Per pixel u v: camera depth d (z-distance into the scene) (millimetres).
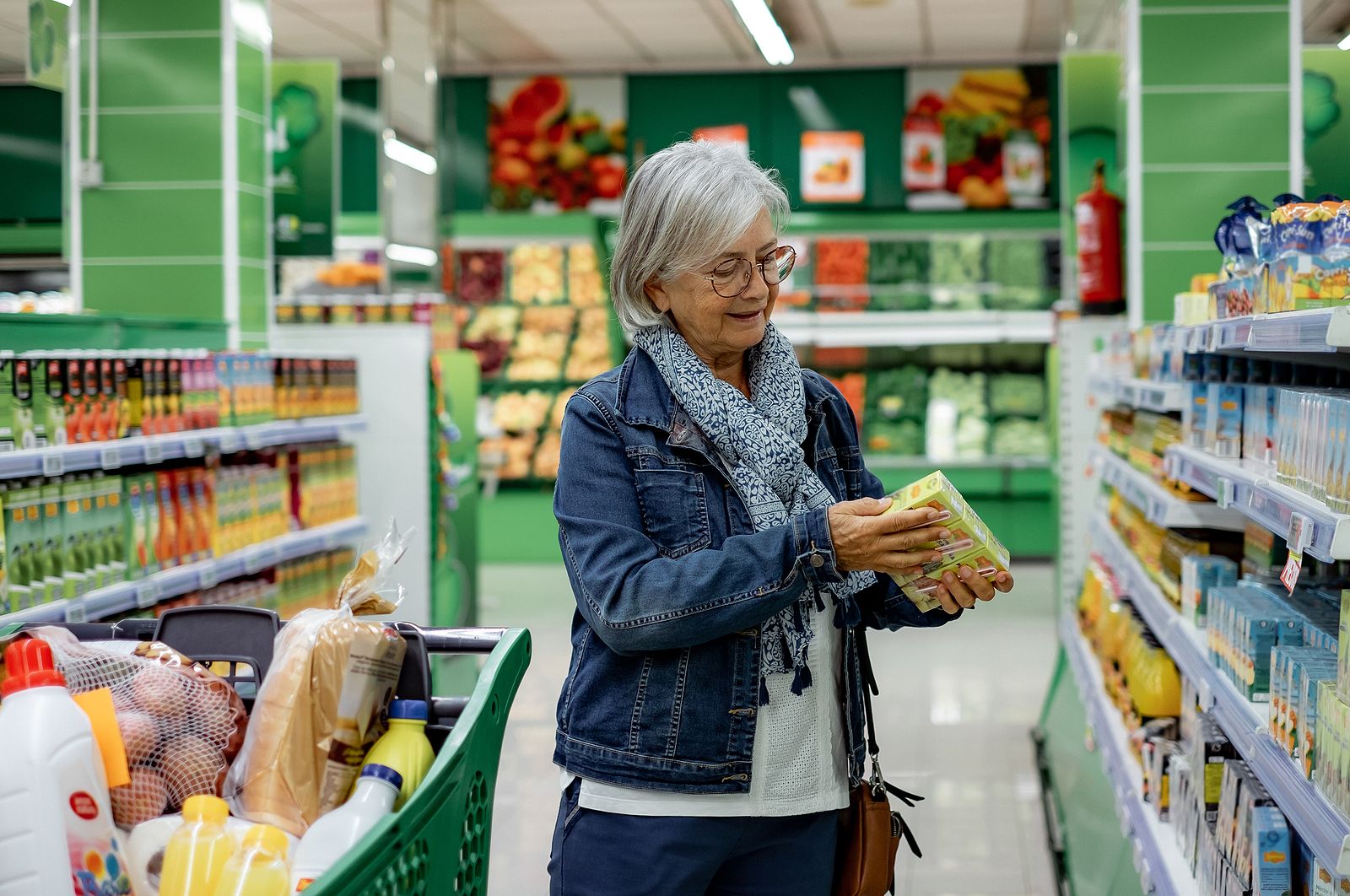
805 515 1604
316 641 1625
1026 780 4871
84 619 3492
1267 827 2221
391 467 6215
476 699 1687
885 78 11562
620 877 1710
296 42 10961
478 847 1702
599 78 11867
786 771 1731
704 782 1683
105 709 1550
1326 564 2959
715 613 1576
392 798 1535
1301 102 5027
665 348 1731
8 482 3383
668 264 1696
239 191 5750
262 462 5066
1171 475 3217
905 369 10938
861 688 1846
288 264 9891
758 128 11727
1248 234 2873
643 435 1710
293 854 1545
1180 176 5066
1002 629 7773
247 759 1610
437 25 8531
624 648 1628
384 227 7672
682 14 10195
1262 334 2172
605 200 11922
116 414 3795
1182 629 3123
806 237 11188
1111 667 4172
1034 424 10664
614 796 1705
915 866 4027
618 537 1653
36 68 5359
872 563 1591
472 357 7684
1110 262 5930
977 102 11461
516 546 10578
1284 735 2166
